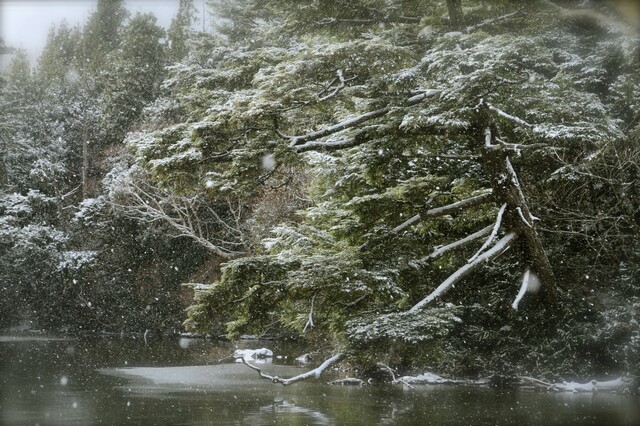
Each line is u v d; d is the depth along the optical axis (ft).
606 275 52.11
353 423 32.60
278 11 53.42
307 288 40.88
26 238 119.03
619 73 52.95
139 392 44.83
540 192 51.19
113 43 199.11
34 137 150.51
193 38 113.29
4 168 135.44
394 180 48.39
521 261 51.42
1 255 123.75
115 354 77.77
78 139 145.69
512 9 51.03
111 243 122.11
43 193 138.31
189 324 42.83
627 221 48.44
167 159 41.45
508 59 37.76
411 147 47.01
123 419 33.40
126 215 114.42
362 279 41.96
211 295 42.60
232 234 115.44
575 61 53.31
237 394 44.70
